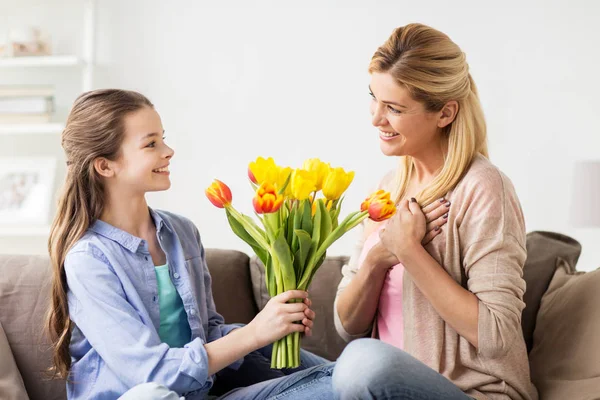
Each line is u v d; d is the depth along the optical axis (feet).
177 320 5.56
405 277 5.46
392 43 5.37
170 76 12.98
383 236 5.38
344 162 12.47
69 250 5.31
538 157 11.76
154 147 5.47
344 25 12.41
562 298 6.21
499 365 5.17
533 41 11.74
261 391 5.14
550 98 11.72
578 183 10.07
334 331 7.01
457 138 5.47
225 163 12.85
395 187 6.12
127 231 5.53
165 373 4.83
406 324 5.41
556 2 11.66
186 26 12.92
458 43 11.96
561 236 7.03
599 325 5.58
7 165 13.26
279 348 4.91
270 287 5.02
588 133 11.61
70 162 5.43
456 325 5.11
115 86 13.10
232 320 6.98
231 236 12.86
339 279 7.18
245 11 12.74
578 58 11.62
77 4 13.20
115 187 5.47
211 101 12.87
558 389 5.49
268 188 4.42
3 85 13.33
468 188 5.36
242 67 12.76
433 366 5.23
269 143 12.71
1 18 13.44
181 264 5.65
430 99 5.27
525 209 11.82
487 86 11.88
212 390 6.25
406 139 5.51
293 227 4.82
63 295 5.36
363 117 12.39
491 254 5.18
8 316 6.14
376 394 4.27
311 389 4.90
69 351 5.40
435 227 5.41
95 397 5.17
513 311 5.05
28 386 6.01
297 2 12.56
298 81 12.60
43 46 12.92
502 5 11.80
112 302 5.05
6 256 6.56
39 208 12.97
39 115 12.68
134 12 13.05
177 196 13.00
